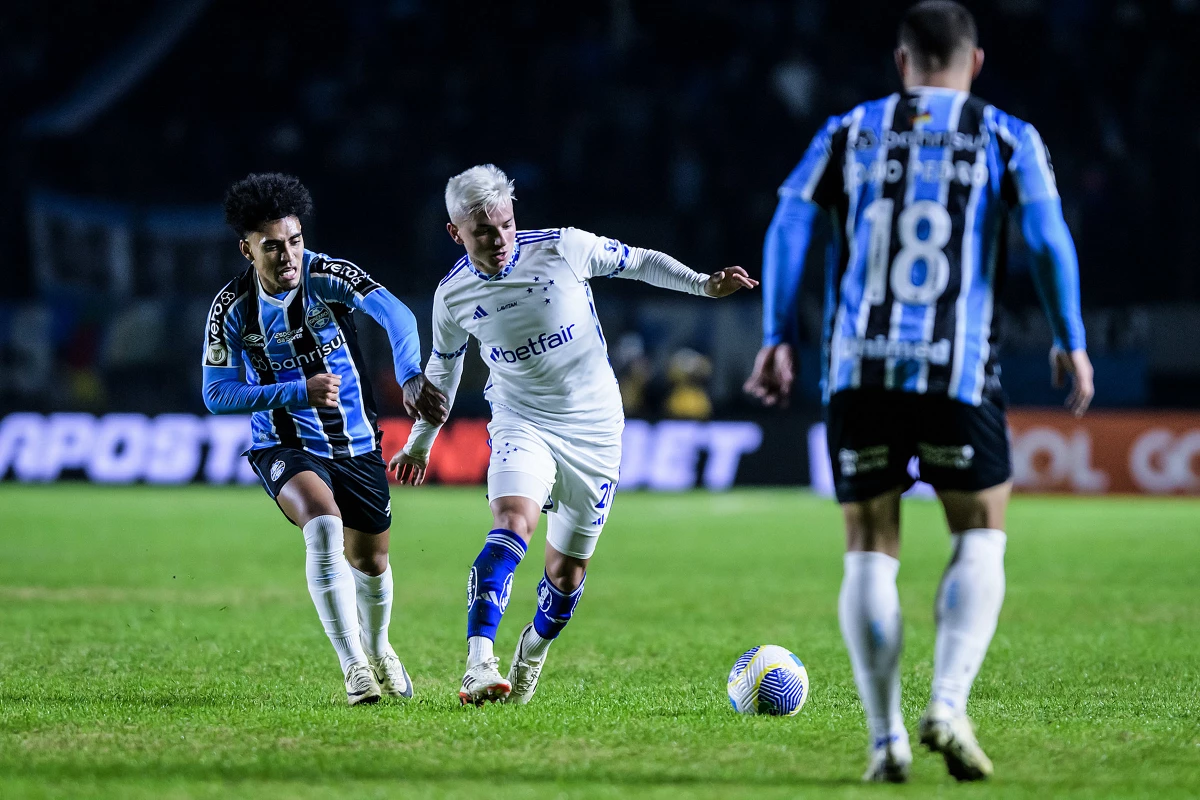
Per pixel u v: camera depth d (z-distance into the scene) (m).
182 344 87.50
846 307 15.13
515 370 20.39
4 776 14.62
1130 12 103.19
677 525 59.84
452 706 19.77
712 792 13.87
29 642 28.22
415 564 45.47
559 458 20.31
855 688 22.31
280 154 100.31
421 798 13.48
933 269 14.83
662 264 20.52
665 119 100.00
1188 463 74.44
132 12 106.81
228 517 62.00
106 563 45.06
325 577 20.19
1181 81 99.75
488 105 102.81
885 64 105.75
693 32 106.94
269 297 20.72
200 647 27.56
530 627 21.02
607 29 107.44
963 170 14.95
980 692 22.09
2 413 84.81
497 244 19.44
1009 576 42.19
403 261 97.88
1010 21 102.56
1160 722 18.66
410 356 20.03
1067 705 20.52
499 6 108.44
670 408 83.25
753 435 80.00
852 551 15.12
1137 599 36.75
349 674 20.17
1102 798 13.59
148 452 82.81
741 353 86.69
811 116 100.44
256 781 14.34
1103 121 100.19
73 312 88.12
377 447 21.52
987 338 14.91
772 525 59.81
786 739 16.97
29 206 92.81
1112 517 63.59
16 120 104.94
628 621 32.56
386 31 108.06
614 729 17.64
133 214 87.94
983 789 13.99
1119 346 84.06
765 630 30.89
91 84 103.25
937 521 62.50
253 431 21.64
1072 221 94.81
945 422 14.77
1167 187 94.81
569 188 99.31
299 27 107.88
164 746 16.41
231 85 106.69
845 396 15.02
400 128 101.12
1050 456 76.12
